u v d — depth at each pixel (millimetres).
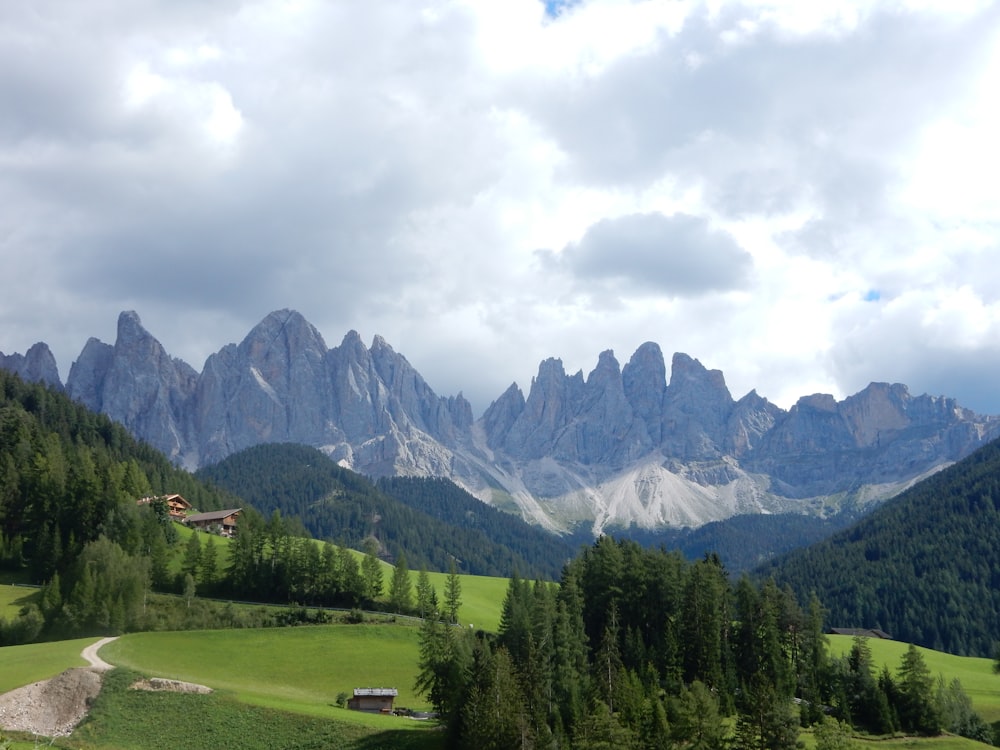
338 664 154125
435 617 181000
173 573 197500
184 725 111812
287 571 199750
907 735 137250
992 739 142250
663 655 144875
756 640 149375
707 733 112000
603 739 106312
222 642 158250
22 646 142000
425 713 131250
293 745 110188
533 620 137250
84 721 110938
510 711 107750
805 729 132500
